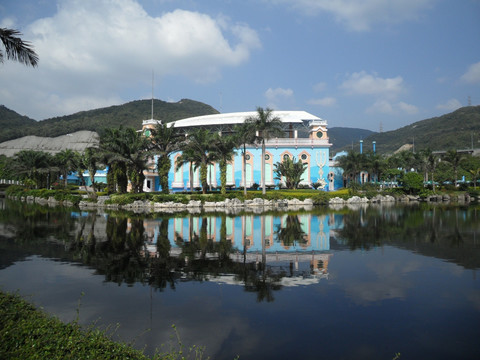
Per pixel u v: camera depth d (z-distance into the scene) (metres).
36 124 184.75
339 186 68.69
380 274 10.81
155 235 18.84
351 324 6.99
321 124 67.19
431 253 14.12
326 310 7.73
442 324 6.99
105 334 6.47
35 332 5.34
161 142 46.34
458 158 74.38
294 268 11.55
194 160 47.81
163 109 175.25
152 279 10.20
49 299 8.43
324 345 6.11
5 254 13.66
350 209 40.41
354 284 9.72
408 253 14.12
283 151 66.06
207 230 21.00
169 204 42.81
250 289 9.23
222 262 12.41
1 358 4.54
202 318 7.28
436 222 25.83
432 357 5.70
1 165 86.81
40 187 65.81
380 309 7.79
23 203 49.97
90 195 49.88
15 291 8.98
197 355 5.73
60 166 70.44
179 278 10.31
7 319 5.90
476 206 46.12
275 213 34.25
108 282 9.87
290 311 7.67
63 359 4.64
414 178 63.19
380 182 68.62
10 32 10.98
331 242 16.83
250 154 65.88
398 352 5.86
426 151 70.81
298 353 5.83
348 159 60.28
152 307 7.90
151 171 64.06
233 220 27.09
